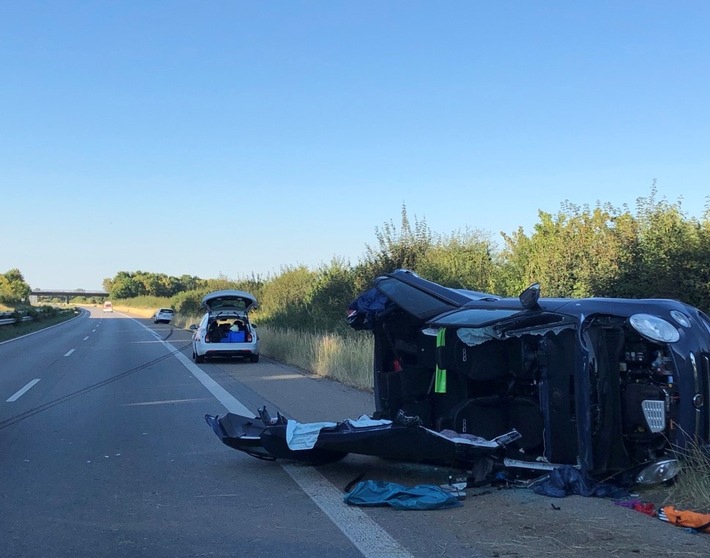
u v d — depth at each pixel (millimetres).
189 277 170500
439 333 6559
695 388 5434
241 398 12430
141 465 7535
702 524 4867
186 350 25203
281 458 7289
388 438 6156
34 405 12008
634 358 5648
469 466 6785
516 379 6391
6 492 6469
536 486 5949
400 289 7125
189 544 5043
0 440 8961
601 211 12445
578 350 5703
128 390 13805
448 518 5477
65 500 6207
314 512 5770
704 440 5469
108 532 5328
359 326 7863
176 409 11352
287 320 24578
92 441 8836
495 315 6117
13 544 5074
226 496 6301
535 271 13547
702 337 5629
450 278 16250
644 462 5629
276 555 4789
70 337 35250
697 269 9586
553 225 14062
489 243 18531
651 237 10641
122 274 175375
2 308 64250
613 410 5598
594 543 4746
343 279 21609
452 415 6664
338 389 13469
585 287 11688
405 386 7254
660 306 5773
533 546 4766
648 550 4578
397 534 5148
